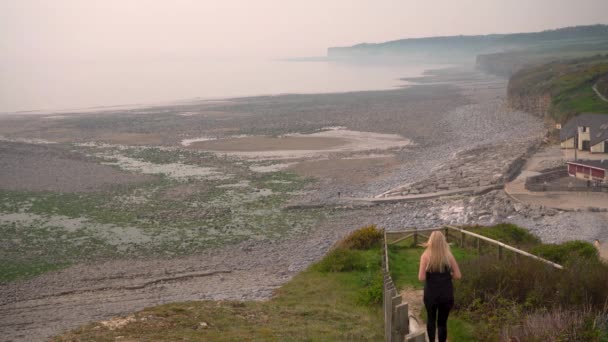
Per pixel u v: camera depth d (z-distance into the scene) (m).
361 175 66.06
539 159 67.00
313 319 18.62
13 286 35.84
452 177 60.66
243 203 55.53
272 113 130.62
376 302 20.39
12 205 55.06
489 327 12.99
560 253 22.08
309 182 63.38
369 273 24.33
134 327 17.84
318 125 108.81
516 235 30.03
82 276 37.53
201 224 49.19
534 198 50.09
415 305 16.73
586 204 47.44
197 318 19.08
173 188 61.47
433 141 87.38
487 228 30.22
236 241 44.75
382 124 107.81
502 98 148.12
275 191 59.81
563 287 13.94
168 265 39.59
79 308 30.89
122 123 116.62
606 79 110.31
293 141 90.94
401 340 8.84
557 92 109.31
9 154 78.88
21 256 41.72
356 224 48.00
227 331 16.91
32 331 27.12
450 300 10.62
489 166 63.84
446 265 10.66
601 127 69.44
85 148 87.12
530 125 97.06
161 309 21.00
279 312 20.00
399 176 64.62
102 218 51.03
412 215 49.41
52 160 76.00
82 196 58.38
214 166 72.50
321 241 44.03
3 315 30.38
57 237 46.03
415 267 22.75
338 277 26.08
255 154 80.38
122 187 62.00
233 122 115.88
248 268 38.44
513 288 14.61
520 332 11.76
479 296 14.70
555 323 11.54
